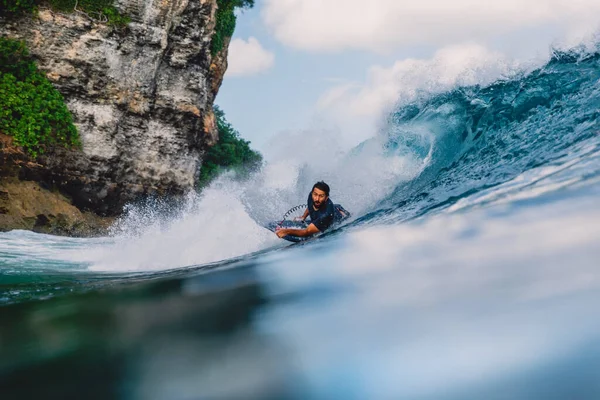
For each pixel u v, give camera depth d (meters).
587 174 2.20
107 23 14.12
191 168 16.22
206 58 16.53
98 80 14.08
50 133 13.25
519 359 0.78
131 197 14.79
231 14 19.67
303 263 2.21
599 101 4.08
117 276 3.62
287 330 1.18
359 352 0.95
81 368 1.08
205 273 2.63
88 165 13.87
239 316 1.40
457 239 1.85
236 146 23.70
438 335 0.95
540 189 2.24
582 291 1.01
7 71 12.91
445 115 6.43
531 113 5.07
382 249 2.07
